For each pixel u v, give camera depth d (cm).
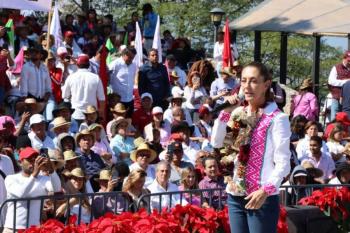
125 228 1582
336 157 2730
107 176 2062
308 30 4041
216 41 3938
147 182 2241
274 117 1294
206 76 3350
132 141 2655
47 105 2939
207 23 5853
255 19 4153
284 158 1287
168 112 2936
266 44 6328
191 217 1677
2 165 2030
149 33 4238
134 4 5925
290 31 4066
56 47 3550
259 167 1296
